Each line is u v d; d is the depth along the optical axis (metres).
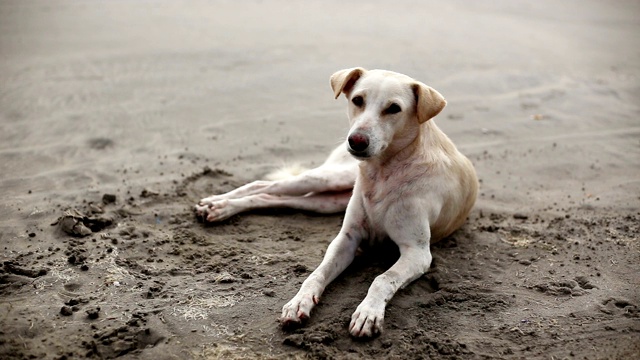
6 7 4.34
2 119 2.39
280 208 1.88
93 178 2.01
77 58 3.18
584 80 3.16
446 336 1.42
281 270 1.61
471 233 1.80
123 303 1.49
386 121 1.57
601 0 5.49
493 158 2.28
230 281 1.57
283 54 3.41
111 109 2.52
